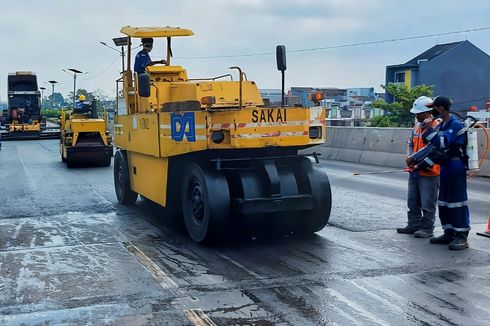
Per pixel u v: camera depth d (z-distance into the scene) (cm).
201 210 753
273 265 651
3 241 791
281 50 806
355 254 696
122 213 1010
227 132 709
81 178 1594
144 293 556
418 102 774
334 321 479
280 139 725
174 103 826
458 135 710
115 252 723
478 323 475
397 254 695
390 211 983
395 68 5006
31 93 4244
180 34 1052
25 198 1201
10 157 2425
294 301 528
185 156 804
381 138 1794
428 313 497
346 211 984
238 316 492
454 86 4919
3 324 480
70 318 492
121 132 1087
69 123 2005
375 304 519
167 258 689
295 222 805
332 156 2009
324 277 601
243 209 717
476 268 632
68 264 667
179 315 496
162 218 958
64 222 930
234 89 905
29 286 583
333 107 4328
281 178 754
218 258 687
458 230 716
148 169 941
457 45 4928
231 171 759
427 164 742
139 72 1021
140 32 1020
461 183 713
